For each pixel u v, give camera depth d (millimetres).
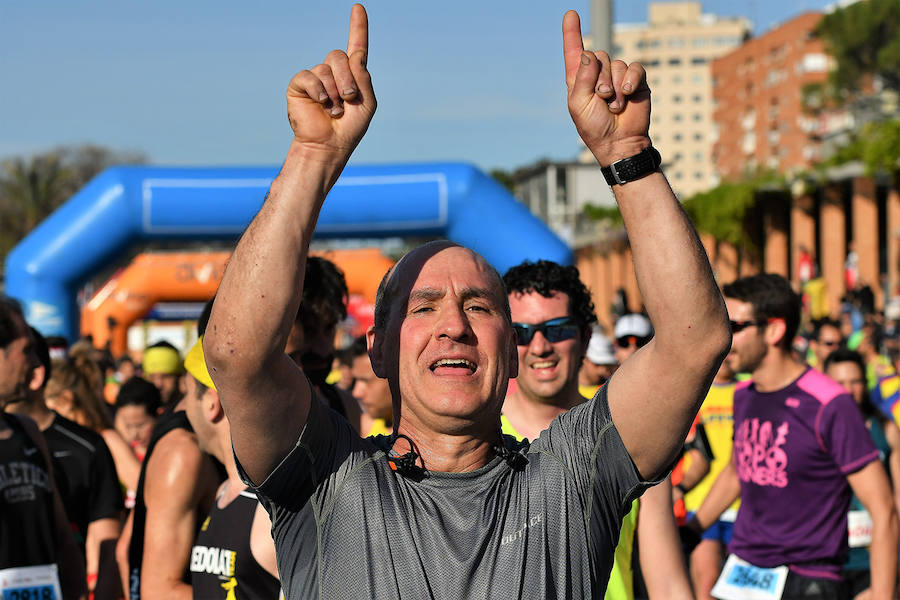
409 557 1844
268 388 1811
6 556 3623
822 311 22531
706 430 5621
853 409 4340
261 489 1901
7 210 52500
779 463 4426
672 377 1887
